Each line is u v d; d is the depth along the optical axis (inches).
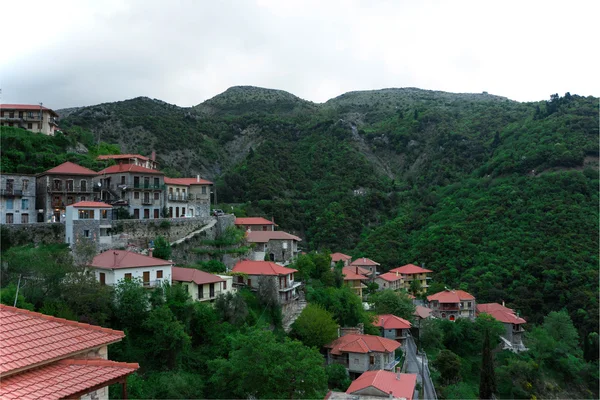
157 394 1656.0
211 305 2250.2
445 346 3334.2
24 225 2342.5
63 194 2883.9
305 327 2490.2
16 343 701.9
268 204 5610.2
